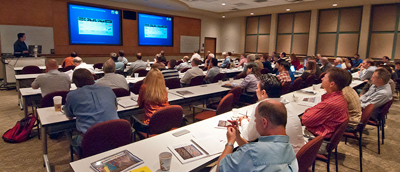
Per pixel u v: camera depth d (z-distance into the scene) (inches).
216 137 69.4
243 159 39.3
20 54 257.4
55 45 313.1
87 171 50.7
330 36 376.5
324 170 100.3
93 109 78.5
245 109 98.1
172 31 439.2
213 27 513.0
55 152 109.4
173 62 211.2
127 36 380.2
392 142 130.4
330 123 79.0
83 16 331.9
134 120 99.1
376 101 120.7
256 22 467.8
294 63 323.0
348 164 106.2
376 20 335.0
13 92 230.8
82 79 80.0
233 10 439.2
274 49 440.1
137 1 354.3
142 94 96.7
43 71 244.4
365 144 127.6
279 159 38.1
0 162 99.8
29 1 288.0
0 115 160.6
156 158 57.1
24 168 95.7
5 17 274.2
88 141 66.8
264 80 66.6
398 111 190.7
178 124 93.6
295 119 62.1
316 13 378.0
